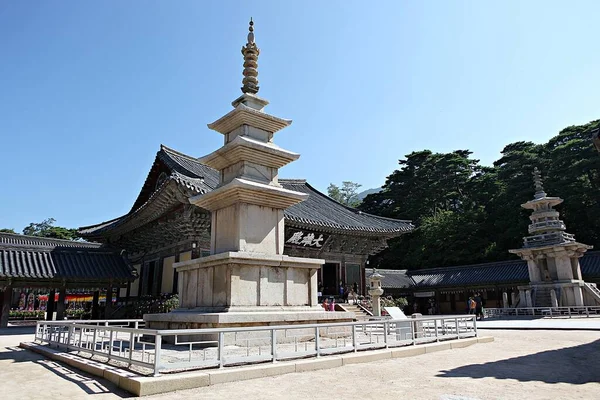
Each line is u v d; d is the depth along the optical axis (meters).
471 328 17.45
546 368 9.94
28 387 7.89
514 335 18.95
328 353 10.30
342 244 37.59
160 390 7.30
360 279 39.53
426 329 17.11
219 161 15.10
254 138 14.95
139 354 10.59
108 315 30.72
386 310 17.06
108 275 30.64
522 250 42.94
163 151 31.78
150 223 32.00
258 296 12.88
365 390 7.50
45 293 51.03
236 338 11.66
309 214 34.50
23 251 29.09
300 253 34.88
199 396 7.06
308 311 13.70
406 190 74.56
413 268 65.12
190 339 12.23
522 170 60.41
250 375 8.41
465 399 6.86
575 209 54.34
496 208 61.28
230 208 14.06
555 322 27.56
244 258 12.66
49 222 109.12
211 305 12.99
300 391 7.41
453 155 73.00
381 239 40.25
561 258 40.66
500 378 8.66
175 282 29.67
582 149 55.56
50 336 13.97
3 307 27.30
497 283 47.84
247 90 15.86
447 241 61.75
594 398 7.01
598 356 11.96
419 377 8.67
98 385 7.97
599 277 42.22
